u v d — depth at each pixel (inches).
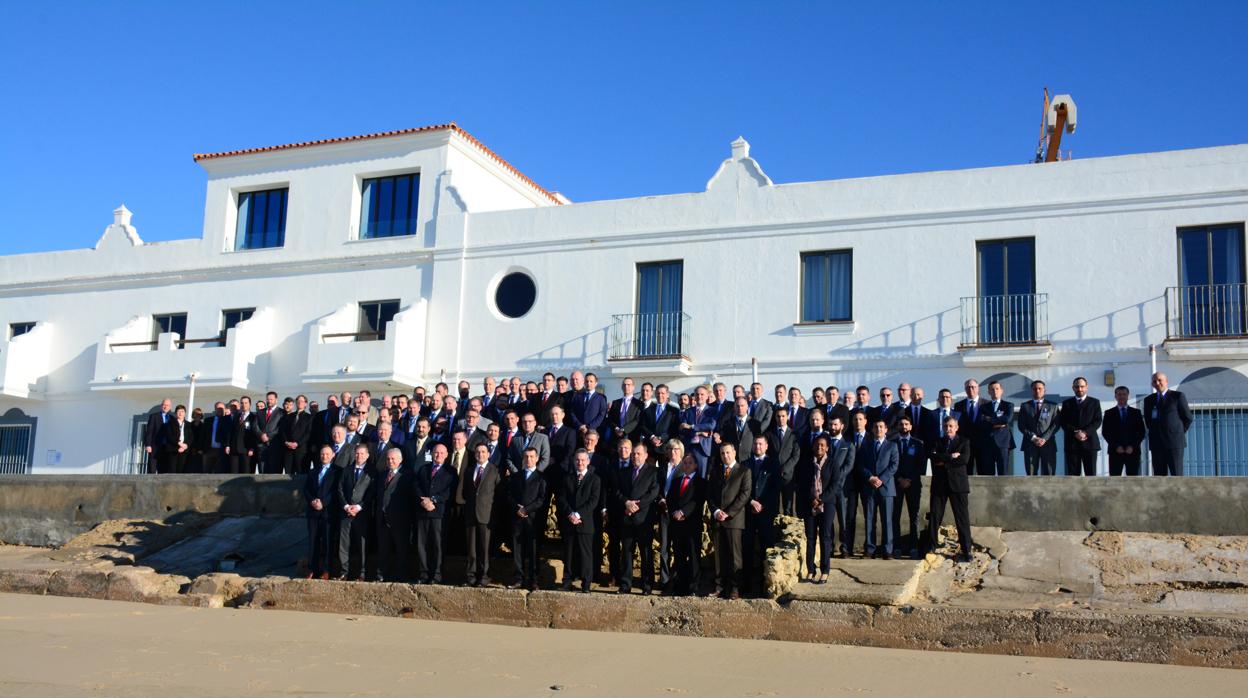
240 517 730.2
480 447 571.8
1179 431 598.2
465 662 431.8
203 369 1045.2
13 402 1157.1
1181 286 807.1
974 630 452.4
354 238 1064.2
